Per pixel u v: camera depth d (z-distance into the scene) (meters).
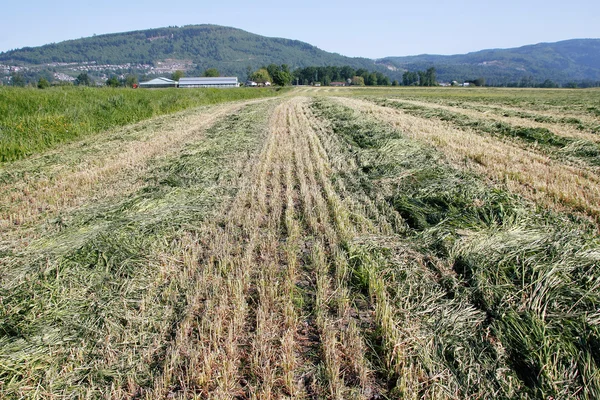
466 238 5.09
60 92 17.77
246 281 4.49
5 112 13.04
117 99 18.45
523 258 4.48
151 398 3.01
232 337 3.64
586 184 7.35
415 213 6.20
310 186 8.02
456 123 15.95
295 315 3.93
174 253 5.20
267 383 3.12
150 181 8.37
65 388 3.09
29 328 3.68
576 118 16.81
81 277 4.50
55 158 10.49
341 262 4.80
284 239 5.69
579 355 3.18
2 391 3.02
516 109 23.06
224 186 8.00
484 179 7.89
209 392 3.06
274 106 27.19
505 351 3.39
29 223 6.21
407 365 3.27
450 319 3.75
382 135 12.18
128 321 3.84
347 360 3.42
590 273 4.14
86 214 6.40
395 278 4.46
